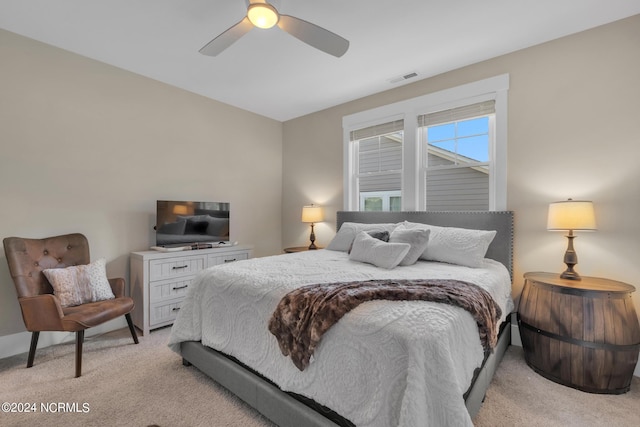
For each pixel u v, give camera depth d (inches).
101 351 95.4
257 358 65.7
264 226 177.2
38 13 85.0
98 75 112.4
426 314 49.8
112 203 116.3
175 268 118.3
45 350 95.9
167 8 83.0
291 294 62.7
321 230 167.2
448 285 64.5
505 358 92.0
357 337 49.8
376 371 46.9
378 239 105.2
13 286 94.5
